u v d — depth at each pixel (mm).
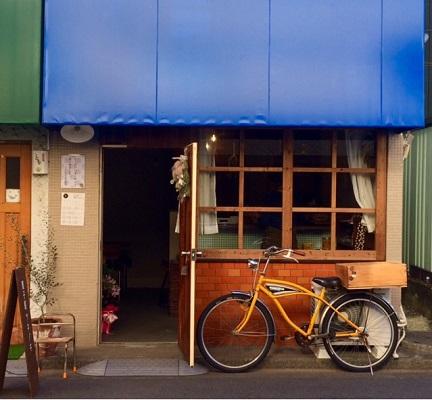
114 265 9273
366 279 6082
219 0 6465
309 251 6836
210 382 5766
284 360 6270
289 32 6477
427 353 6469
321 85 6469
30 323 5426
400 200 6902
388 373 6152
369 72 6496
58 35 6379
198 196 6863
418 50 6535
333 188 6926
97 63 6387
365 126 6477
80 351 6602
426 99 9258
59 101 6348
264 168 6891
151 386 5621
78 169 6773
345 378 5953
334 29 6496
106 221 10344
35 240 6809
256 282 6352
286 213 6863
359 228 6984
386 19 6531
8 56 6293
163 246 10391
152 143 6848
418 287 8477
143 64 6410
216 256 6797
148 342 6992
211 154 6887
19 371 6066
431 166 8328
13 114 6281
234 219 6930
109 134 6812
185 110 6422
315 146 6922
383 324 6262
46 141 6766
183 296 6410
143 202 10398
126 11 6422
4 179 6867
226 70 6445
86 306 6766
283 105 6449
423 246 8547
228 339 6230
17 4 6316
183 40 6441
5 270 6863
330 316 6145
